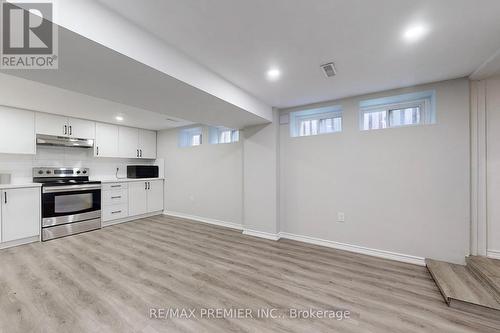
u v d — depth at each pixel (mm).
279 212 3697
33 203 3377
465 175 2449
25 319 1665
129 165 5273
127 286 2143
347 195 3121
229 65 2162
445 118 2533
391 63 2121
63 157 4160
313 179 3400
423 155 2645
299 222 3525
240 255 2928
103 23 1386
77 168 4336
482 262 2268
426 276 2357
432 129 2596
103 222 4266
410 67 2205
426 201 2629
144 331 1561
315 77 2434
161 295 2000
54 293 2008
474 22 1519
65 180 4164
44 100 2998
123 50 1487
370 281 2264
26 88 2541
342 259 2809
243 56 2000
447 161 2525
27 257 2805
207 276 2357
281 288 2133
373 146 2938
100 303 1870
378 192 2908
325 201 3299
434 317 1719
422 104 2822
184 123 4660
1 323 1623
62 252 2984
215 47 1860
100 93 2246
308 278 2324
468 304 1777
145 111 3600
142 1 1341
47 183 3602
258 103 3160
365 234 2990
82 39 1322
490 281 1915
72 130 4012
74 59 1560
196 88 2096
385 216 2861
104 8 1391
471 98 2465
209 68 2227
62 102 3086
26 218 3307
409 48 1860
